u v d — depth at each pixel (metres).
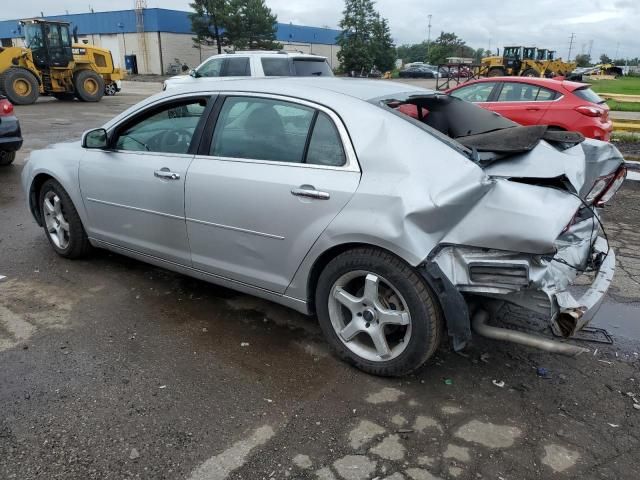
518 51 34.59
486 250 2.74
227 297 4.18
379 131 2.99
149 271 4.65
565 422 2.79
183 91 3.86
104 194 4.25
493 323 3.26
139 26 53.47
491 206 2.73
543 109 9.23
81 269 4.67
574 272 3.11
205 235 3.66
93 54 22.70
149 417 2.79
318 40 70.12
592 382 3.14
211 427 2.72
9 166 8.94
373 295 3.01
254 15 50.00
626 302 4.20
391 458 2.53
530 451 2.58
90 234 4.56
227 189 3.44
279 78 3.76
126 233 4.23
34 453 2.53
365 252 2.98
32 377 3.10
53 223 4.87
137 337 3.57
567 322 2.69
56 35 20.81
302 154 3.21
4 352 3.35
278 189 3.22
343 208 2.97
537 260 2.68
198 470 2.44
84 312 3.90
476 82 10.16
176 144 3.85
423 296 2.84
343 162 3.05
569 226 2.88
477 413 2.85
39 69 20.97
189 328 3.70
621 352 3.48
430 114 3.95
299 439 2.64
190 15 50.00
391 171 2.89
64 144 4.85
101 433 2.66
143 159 3.97
